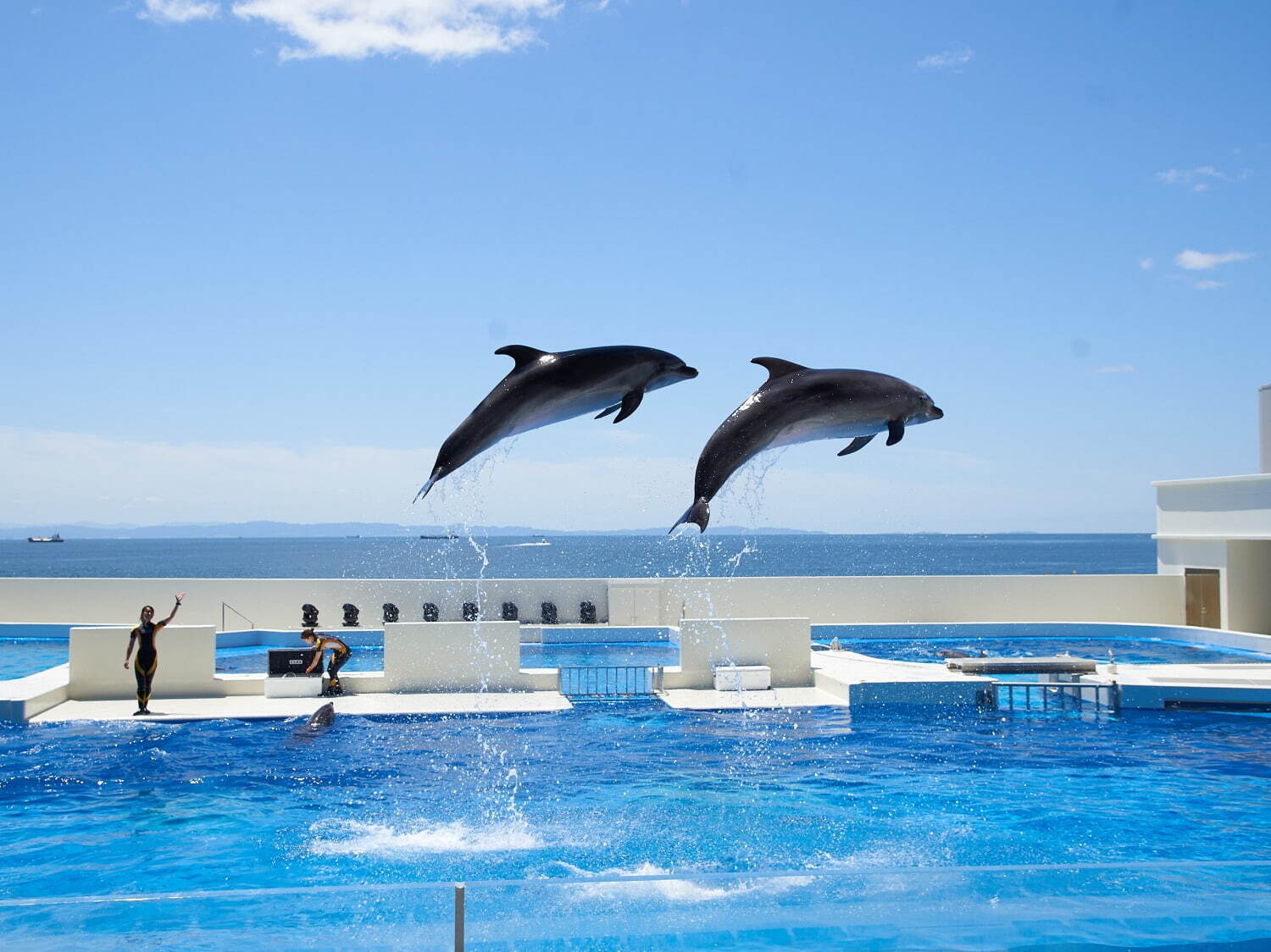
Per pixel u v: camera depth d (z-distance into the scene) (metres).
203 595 23.88
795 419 7.28
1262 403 22.77
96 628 15.63
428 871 8.78
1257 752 13.20
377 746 13.27
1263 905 6.21
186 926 5.81
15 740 13.38
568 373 6.82
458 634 16.39
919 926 6.12
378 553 168.12
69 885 8.49
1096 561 120.12
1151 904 6.21
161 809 10.65
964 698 15.88
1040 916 6.14
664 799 11.02
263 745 13.28
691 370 7.25
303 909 5.88
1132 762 12.66
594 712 15.27
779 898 6.11
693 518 6.84
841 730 14.36
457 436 6.75
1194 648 22.06
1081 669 16.53
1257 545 22.86
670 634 22.39
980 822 10.19
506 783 11.62
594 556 133.50
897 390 7.68
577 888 5.97
